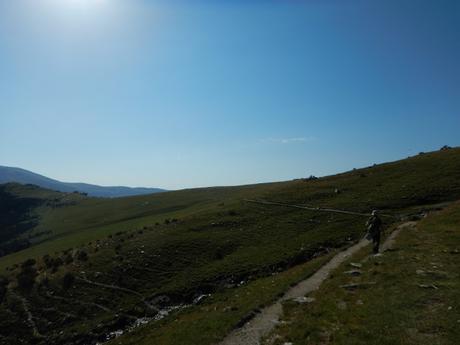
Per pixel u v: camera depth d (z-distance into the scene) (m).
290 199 81.31
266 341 21.95
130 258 63.34
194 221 77.62
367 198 70.25
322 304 25.22
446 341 17.30
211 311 34.16
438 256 30.81
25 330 51.31
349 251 44.25
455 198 60.97
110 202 175.00
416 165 85.56
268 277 44.66
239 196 106.31
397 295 23.64
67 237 106.50
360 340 18.61
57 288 59.56
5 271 75.25
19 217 186.50
